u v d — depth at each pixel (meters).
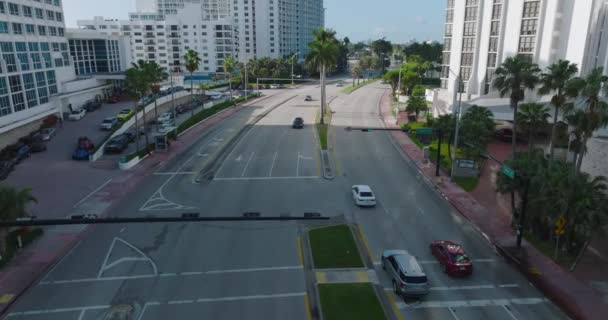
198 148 61.91
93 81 94.31
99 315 23.58
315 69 81.19
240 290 25.94
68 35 107.31
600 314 23.73
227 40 183.00
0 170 47.81
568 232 29.56
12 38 65.31
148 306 24.34
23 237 32.19
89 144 58.16
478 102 72.62
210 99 115.25
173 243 32.09
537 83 46.06
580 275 27.86
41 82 73.44
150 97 95.94
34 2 72.56
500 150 60.34
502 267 29.02
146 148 57.56
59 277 27.45
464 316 23.42
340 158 56.81
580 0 65.88
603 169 36.38
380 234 33.75
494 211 38.41
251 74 161.00
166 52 182.88
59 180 46.66
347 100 118.56
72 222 18.81
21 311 24.02
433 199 42.00
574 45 67.31
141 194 42.56
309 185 45.66
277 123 81.94
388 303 24.50
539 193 30.39
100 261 29.44
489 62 83.25
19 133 63.41
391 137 69.56
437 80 162.75
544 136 67.38
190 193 42.94
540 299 25.31
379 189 44.69
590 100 34.31
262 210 38.44
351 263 28.97
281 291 25.81
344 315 23.17
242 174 49.44
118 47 123.06
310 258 29.81
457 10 88.00
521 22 75.06
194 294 25.53
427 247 31.59
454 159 46.62
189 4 180.38
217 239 32.78
